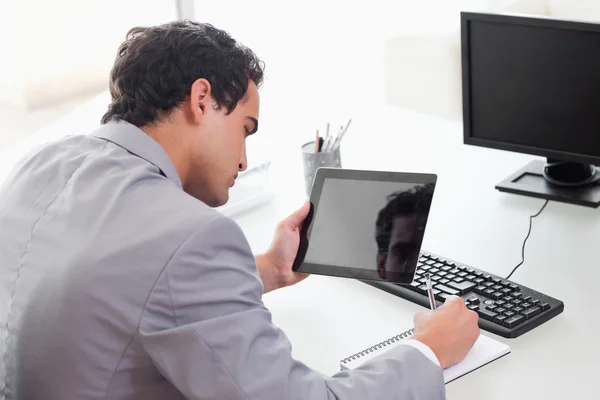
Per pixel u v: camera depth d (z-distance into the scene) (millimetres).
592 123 1844
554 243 1721
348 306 1589
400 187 1509
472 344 1306
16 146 2504
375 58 3219
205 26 1256
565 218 1817
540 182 1949
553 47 1842
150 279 1025
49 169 1206
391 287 1600
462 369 1326
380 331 1495
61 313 1050
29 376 1092
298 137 2422
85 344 1042
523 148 1955
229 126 1237
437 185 2018
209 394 1025
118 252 1044
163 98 1190
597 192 1874
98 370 1049
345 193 1541
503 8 3479
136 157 1171
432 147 2219
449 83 3275
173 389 1080
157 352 1024
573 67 1830
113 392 1058
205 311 1032
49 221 1131
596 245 1697
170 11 2674
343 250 1486
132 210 1087
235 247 1081
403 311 1552
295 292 1657
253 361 1035
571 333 1435
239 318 1044
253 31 2945
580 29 1785
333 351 1453
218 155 1233
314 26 3086
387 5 3242
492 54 1931
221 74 1205
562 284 1574
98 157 1171
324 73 3092
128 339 1033
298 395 1055
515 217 1839
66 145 1248
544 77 1877
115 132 1204
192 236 1041
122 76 1216
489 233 1785
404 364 1184
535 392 1297
